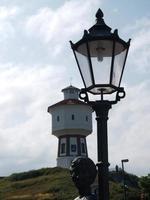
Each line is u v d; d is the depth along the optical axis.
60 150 99.75
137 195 62.84
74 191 73.25
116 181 78.81
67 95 101.62
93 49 7.95
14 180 93.31
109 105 8.19
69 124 98.06
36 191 77.19
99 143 8.12
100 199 7.81
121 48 8.08
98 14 8.36
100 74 7.92
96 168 8.07
